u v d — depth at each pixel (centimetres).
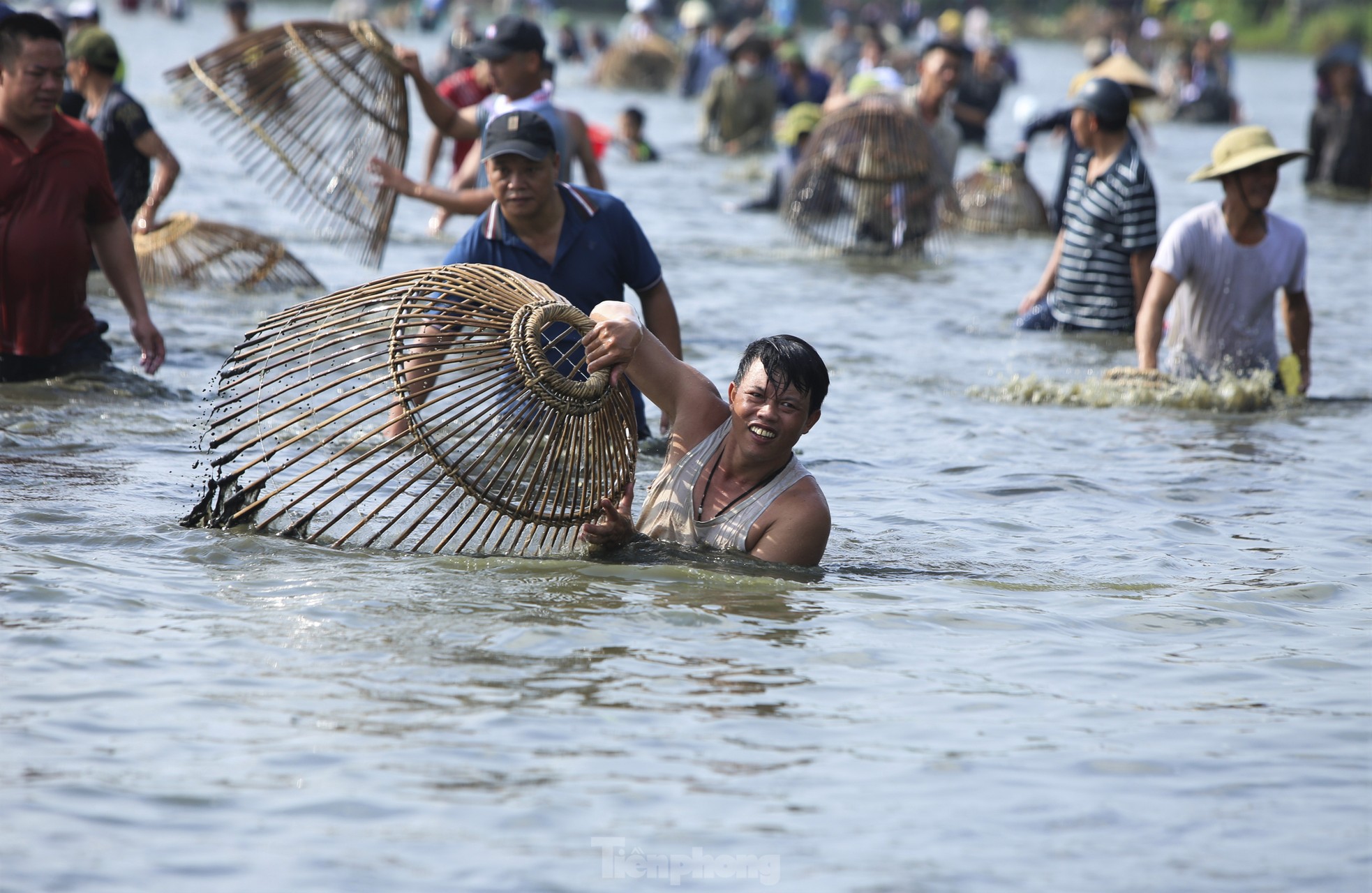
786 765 1302
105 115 3725
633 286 2453
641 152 7981
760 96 8919
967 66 9450
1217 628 1717
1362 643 1672
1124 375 3152
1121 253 3844
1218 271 3198
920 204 5222
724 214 6116
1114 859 1155
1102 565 1972
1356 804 1260
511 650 1543
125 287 2839
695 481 1920
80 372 2783
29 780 1215
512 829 1171
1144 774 1309
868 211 5250
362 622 1605
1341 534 2156
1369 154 7794
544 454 1905
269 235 4694
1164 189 7262
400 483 2183
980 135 9456
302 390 2767
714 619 1669
